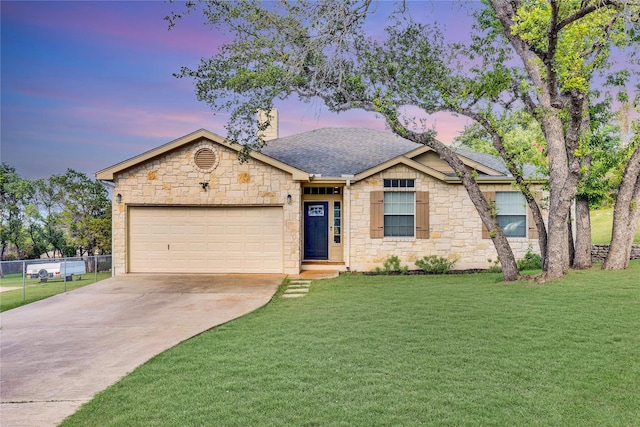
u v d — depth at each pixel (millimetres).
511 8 11352
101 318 9625
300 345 6844
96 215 25750
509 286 10984
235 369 5879
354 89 12188
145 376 5793
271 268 15242
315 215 16828
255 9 11648
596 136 12969
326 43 11586
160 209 15383
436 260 15430
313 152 18266
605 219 24844
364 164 16953
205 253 15359
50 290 16188
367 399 4777
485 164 16719
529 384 5090
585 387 4984
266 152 18250
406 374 5469
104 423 4488
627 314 7844
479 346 6477
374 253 15633
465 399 4723
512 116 14227
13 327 9000
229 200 15109
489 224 12133
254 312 9820
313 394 4949
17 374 6188
